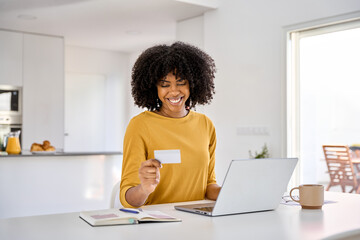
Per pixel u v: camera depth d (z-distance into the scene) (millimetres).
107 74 7250
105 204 4191
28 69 5867
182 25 5379
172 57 1655
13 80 5742
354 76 3863
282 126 4273
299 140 4266
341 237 1116
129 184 1536
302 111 4250
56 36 6102
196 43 5207
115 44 6762
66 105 6977
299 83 4273
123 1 4547
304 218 1312
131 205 1476
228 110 4801
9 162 3721
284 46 4281
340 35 3951
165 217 1258
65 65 6812
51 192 3896
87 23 5445
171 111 1713
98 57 7141
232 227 1169
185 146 1658
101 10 4875
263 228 1157
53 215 1343
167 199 1630
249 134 4578
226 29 4812
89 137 7172
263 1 4457
